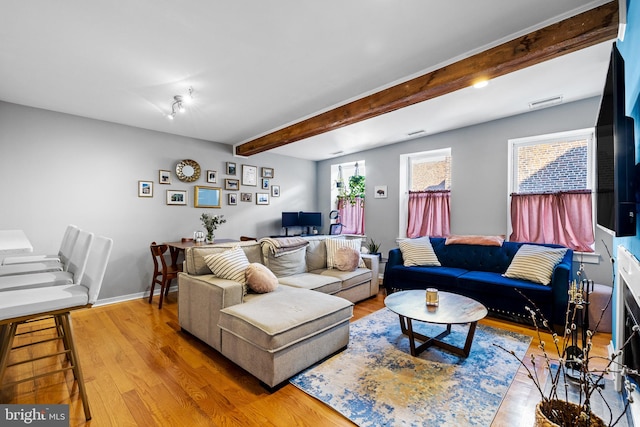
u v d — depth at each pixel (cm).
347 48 215
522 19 184
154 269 384
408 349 247
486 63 213
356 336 273
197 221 461
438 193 457
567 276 271
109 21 183
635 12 145
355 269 385
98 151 370
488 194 392
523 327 293
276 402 180
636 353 140
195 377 206
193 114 354
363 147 529
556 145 350
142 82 268
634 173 145
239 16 179
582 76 262
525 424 160
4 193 311
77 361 162
